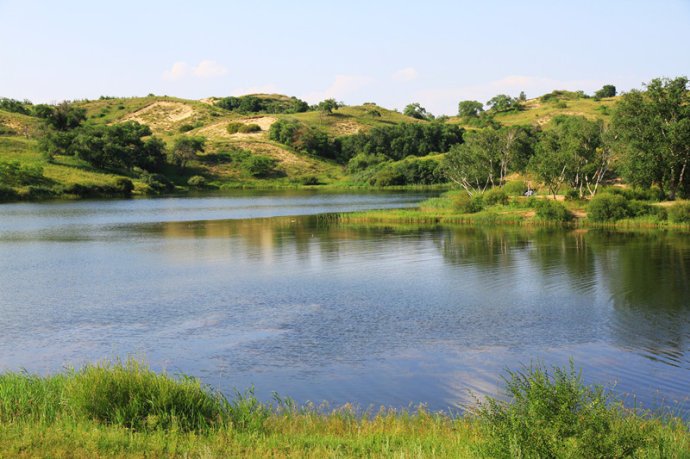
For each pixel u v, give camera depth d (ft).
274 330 93.61
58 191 444.96
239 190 557.33
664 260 148.25
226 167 649.20
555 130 387.75
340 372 74.54
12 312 106.11
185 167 628.28
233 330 93.97
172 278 136.98
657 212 235.40
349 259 160.66
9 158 503.61
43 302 113.91
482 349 83.15
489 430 40.37
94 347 85.81
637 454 37.17
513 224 241.35
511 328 93.20
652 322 95.04
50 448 39.11
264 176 639.76
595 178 336.49
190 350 84.02
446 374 73.36
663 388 67.92
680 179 275.18
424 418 54.19
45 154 514.68
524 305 107.45
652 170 271.90
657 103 278.26
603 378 71.41
